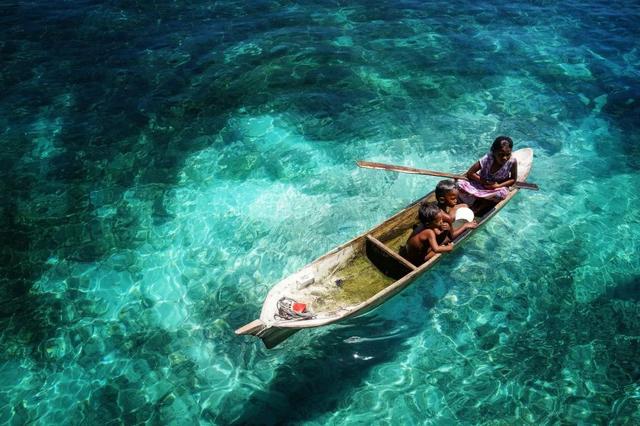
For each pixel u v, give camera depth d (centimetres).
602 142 1002
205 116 1071
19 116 1066
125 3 1454
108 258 805
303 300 655
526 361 646
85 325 711
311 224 852
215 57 1226
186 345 683
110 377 648
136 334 698
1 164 964
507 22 1385
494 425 584
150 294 752
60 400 624
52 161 973
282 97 1115
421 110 1087
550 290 732
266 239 829
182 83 1149
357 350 670
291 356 666
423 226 682
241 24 1358
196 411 610
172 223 860
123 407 616
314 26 1352
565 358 646
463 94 1129
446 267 769
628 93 1123
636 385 612
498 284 743
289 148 1001
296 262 790
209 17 1391
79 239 835
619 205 866
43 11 1409
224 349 677
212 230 847
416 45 1281
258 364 659
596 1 1489
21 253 813
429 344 673
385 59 1230
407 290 738
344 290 687
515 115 1073
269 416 603
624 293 722
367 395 620
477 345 670
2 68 1188
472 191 784
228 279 769
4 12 1399
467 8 1455
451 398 613
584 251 786
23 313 727
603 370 630
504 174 768
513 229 827
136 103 1098
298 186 924
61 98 1109
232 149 999
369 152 989
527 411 595
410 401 612
